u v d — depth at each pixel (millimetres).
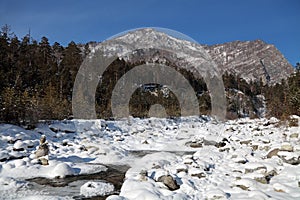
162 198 4930
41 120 13508
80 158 9445
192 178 6258
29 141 9562
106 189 6090
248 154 8531
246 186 5504
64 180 6961
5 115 11930
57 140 11797
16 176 7168
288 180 5844
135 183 5617
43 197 5418
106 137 13703
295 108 18562
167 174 5859
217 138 12641
